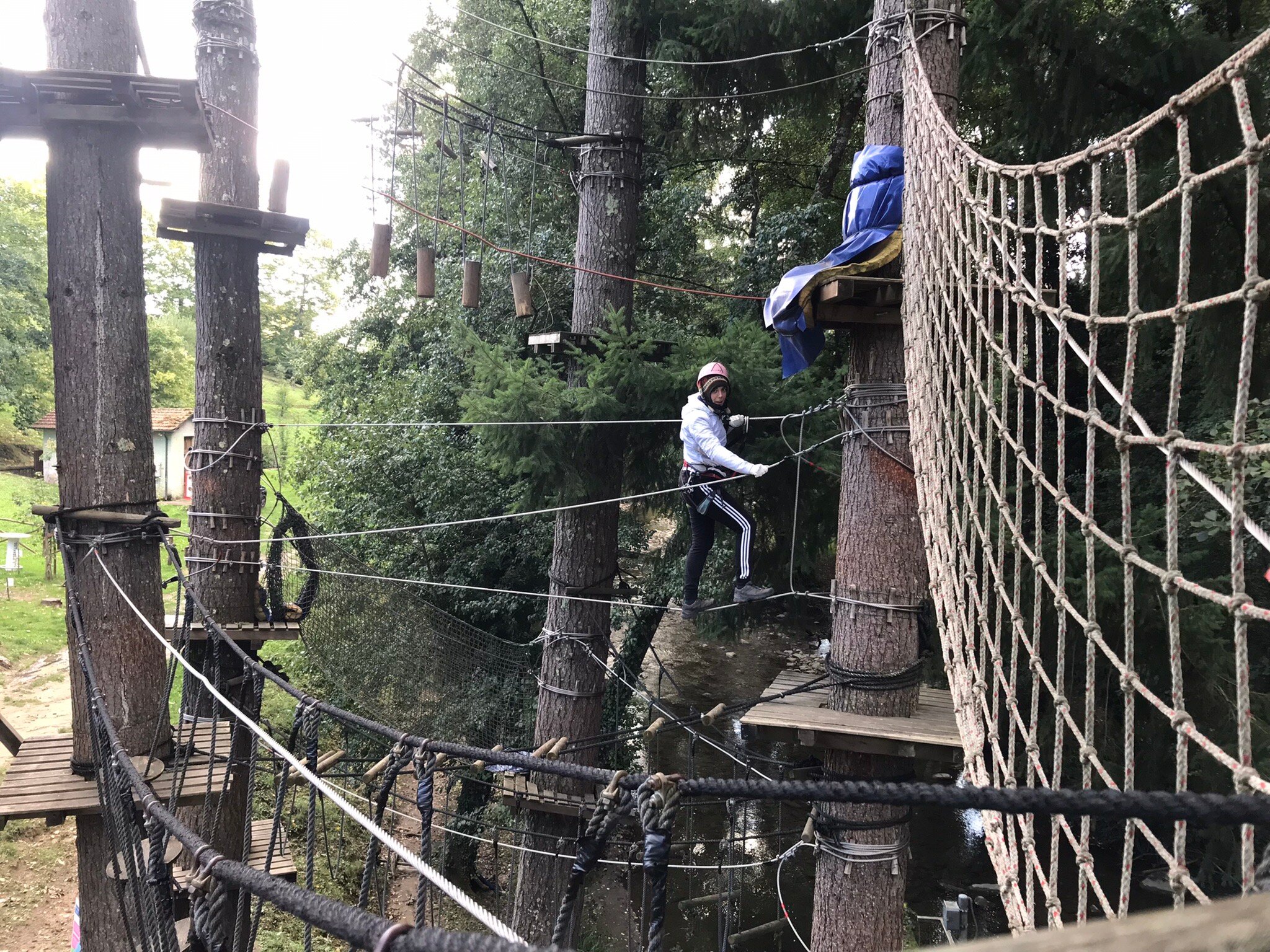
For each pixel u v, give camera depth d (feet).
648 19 29.94
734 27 28.22
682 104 39.11
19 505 85.87
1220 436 26.40
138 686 17.88
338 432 48.42
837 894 17.97
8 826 38.40
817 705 18.99
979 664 20.40
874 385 18.63
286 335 167.63
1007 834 9.23
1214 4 27.63
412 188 50.60
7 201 109.40
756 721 17.43
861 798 5.97
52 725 46.03
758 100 32.58
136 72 18.17
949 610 12.03
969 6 25.89
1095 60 24.49
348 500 46.21
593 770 8.13
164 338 126.31
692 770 21.24
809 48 28.60
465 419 26.96
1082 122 25.82
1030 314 29.07
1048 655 24.75
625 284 30.66
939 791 5.40
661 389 27.45
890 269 18.35
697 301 44.80
